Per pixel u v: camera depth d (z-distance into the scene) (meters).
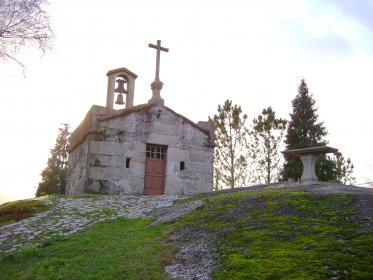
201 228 7.76
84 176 16.30
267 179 29.95
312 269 4.87
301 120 33.84
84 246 7.55
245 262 5.43
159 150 17.77
